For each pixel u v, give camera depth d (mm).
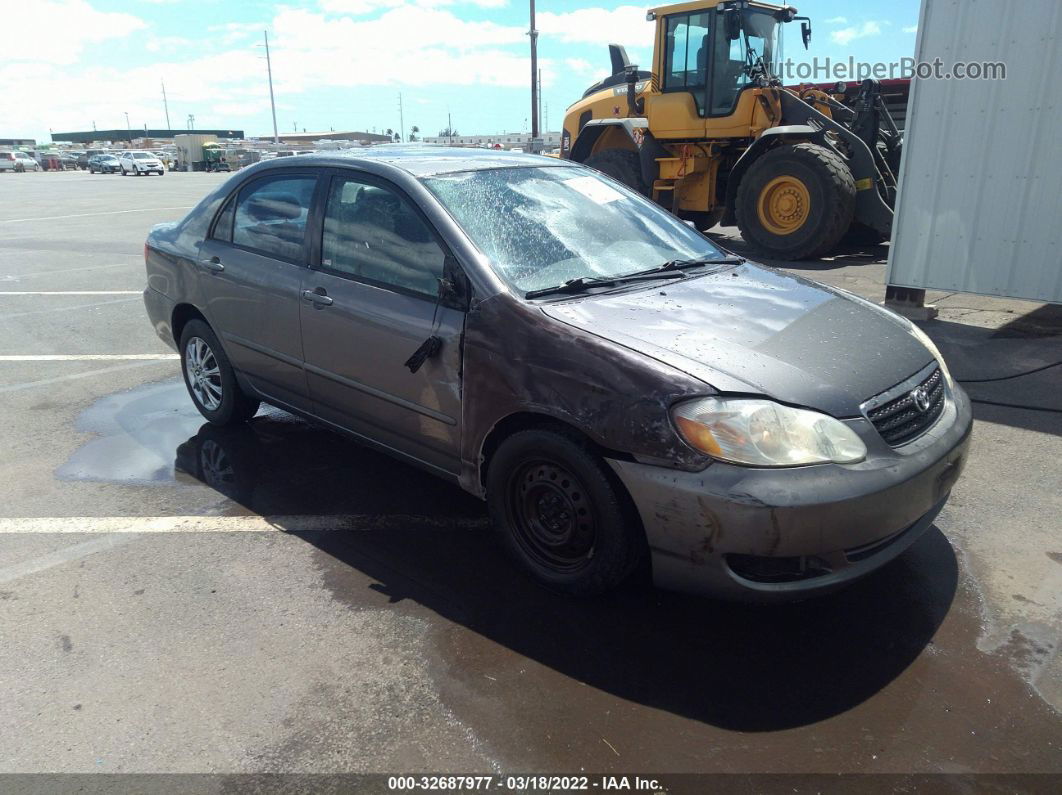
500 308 3021
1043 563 3275
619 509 2758
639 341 2797
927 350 3199
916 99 6699
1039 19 5980
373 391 3518
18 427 4961
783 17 11234
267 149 59688
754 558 2566
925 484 2699
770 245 10469
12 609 3057
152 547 3508
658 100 11422
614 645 2797
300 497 3965
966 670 2650
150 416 5137
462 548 3467
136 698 2570
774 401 2572
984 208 6512
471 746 2354
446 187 3479
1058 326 6809
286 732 2420
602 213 3818
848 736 2371
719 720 2441
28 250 13078
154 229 5023
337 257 3686
